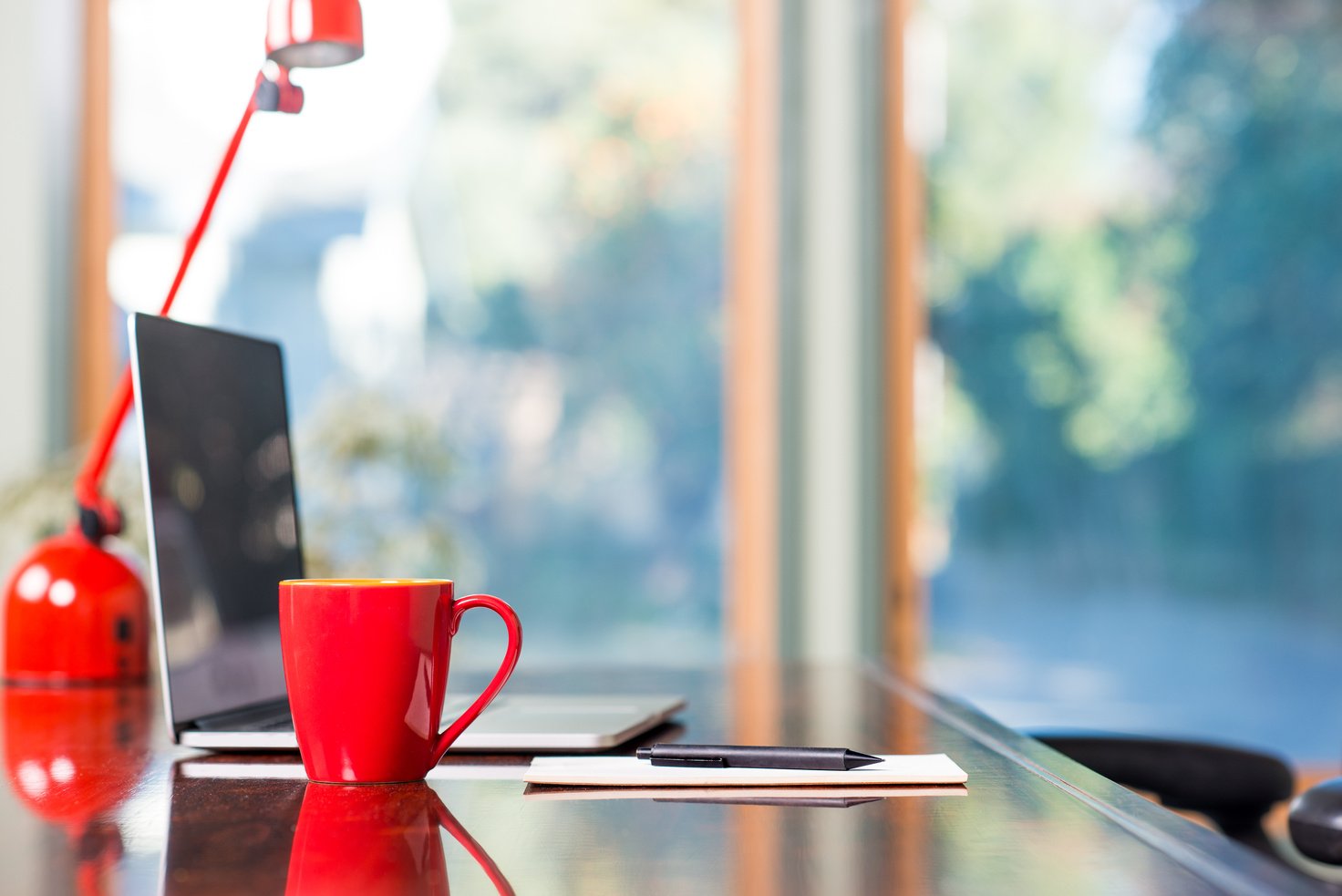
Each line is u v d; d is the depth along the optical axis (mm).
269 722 823
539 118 2680
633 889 436
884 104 2662
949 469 2693
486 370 2666
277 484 1033
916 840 505
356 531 2443
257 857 482
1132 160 2715
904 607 2652
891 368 2668
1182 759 1159
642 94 2686
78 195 2586
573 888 438
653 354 2691
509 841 505
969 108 2701
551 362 2678
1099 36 2713
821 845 498
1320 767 2689
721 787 617
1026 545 2703
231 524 928
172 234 2611
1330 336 2725
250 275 2625
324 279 2633
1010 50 2703
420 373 2646
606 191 2689
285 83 1006
